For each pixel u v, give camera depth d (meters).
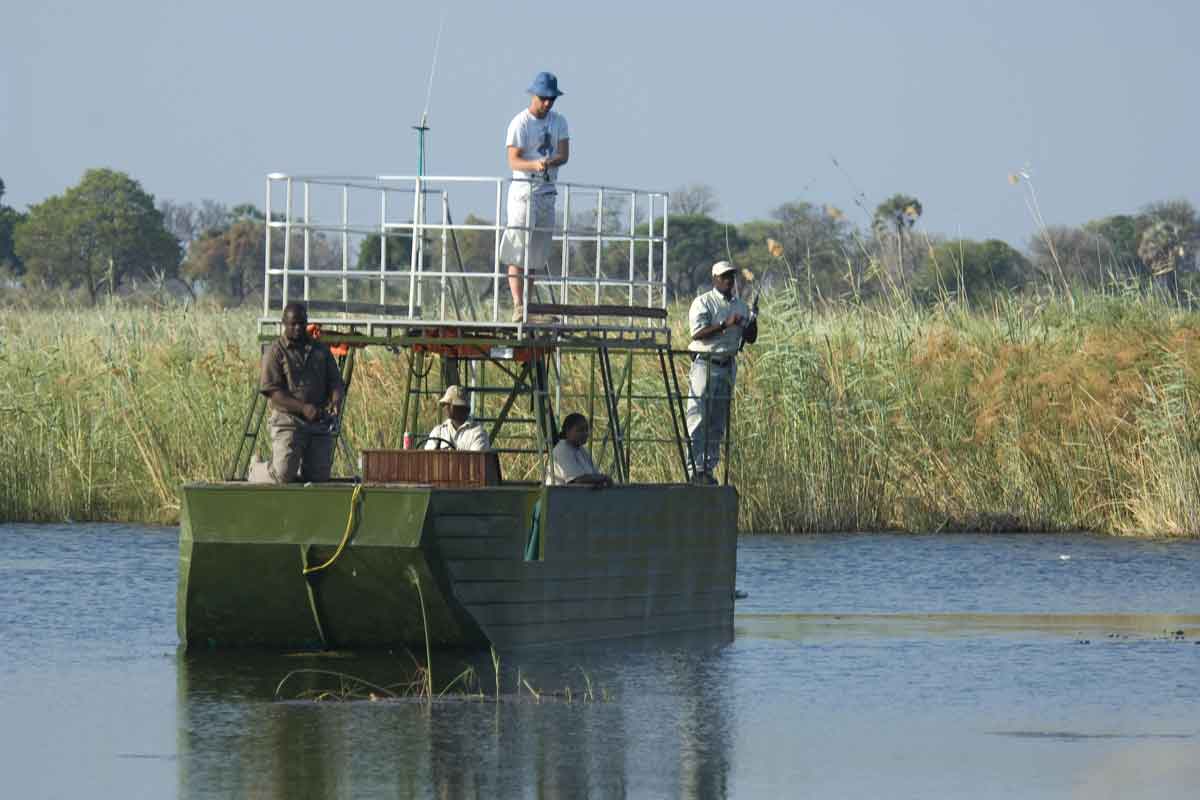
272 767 29.94
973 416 69.81
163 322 76.31
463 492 38.50
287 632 40.72
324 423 40.50
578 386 66.62
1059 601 50.69
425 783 28.92
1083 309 76.12
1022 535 66.50
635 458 66.31
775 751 31.45
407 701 35.38
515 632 39.81
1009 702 36.09
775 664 40.09
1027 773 30.05
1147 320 75.56
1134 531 66.56
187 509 39.25
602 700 35.75
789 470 67.19
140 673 38.38
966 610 48.84
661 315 43.56
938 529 67.38
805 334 69.69
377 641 40.59
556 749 31.36
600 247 42.59
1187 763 30.81
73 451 69.81
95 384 72.00
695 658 40.81
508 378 63.38
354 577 38.59
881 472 68.25
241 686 36.88
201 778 29.17
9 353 74.00
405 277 41.06
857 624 46.41
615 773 29.72
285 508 38.44
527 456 63.91
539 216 43.00
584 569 41.16
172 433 69.62
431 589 38.34
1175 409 68.31
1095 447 69.06
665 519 43.56
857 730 33.31
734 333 49.69
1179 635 44.78
